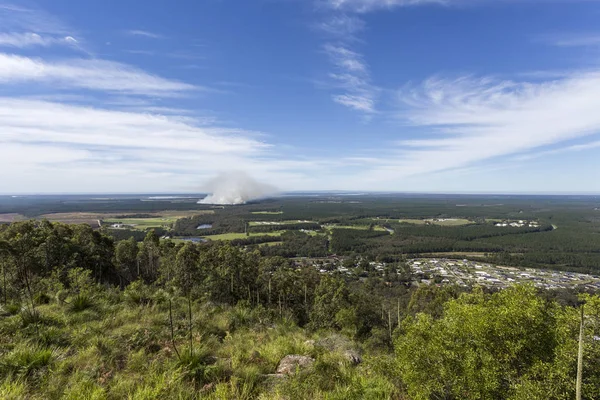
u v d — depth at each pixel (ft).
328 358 27.68
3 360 19.77
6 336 24.35
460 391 20.61
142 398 17.30
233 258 93.71
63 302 37.09
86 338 25.93
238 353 26.03
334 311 92.38
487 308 22.76
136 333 27.07
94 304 36.47
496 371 19.94
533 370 19.17
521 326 20.16
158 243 110.11
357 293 119.55
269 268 111.75
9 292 41.88
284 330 42.19
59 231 78.74
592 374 18.28
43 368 19.85
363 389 22.00
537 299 21.50
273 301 98.48
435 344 22.50
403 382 25.53
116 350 23.82
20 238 50.24
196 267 84.89
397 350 25.12
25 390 17.56
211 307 46.24
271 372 24.53
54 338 24.97
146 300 41.86
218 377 21.44
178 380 19.67
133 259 93.04
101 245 84.94
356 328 83.82
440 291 113.29
